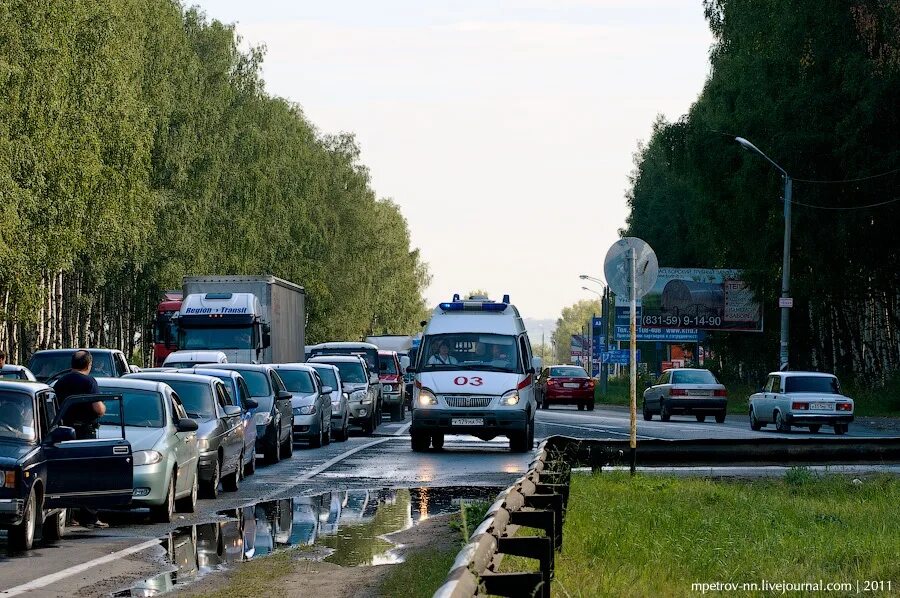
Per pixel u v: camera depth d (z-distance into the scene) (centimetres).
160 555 4169
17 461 4191
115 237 18725
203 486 6181
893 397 17288
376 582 3578
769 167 17838
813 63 17338
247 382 8825
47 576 3688
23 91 15225
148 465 5062
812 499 5816
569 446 6694
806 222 17688
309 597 3328
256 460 8988
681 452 6950
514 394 9506
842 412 12625
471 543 2212
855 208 17300
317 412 10306
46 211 16325
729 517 4806
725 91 19338
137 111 18700
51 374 9800
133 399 5522
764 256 19125
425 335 9819
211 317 13450
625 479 6412
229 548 4356
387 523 5125
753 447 7069
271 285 14375
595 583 3195
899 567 3603
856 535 4381
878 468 7175
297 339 16725
